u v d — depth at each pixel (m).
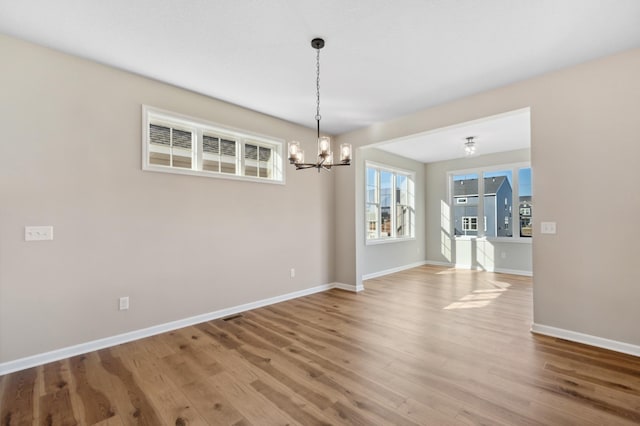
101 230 2.77
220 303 3.61
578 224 2.81
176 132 3.38
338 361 2.46
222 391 2.05
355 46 2.52
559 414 1.77
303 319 3.51
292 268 4.45
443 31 2.32
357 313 3.71
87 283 2.69
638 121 2.54
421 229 7.46
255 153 4.12
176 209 3.26
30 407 1.89
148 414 1.82
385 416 1.77
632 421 1.70
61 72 2.59
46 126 2.51
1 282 2.32
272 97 3.55
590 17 2.15
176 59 2.72
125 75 2.93
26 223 2.42
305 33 2.34
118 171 2.87
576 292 2.82
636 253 2.54
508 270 6.26
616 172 2.63
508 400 1.91
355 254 4.86
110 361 2.49
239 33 2.34
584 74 2.79
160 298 3.13
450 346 2.72
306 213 4.68
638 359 2.45
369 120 4.38
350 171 4.94
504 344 2.76
